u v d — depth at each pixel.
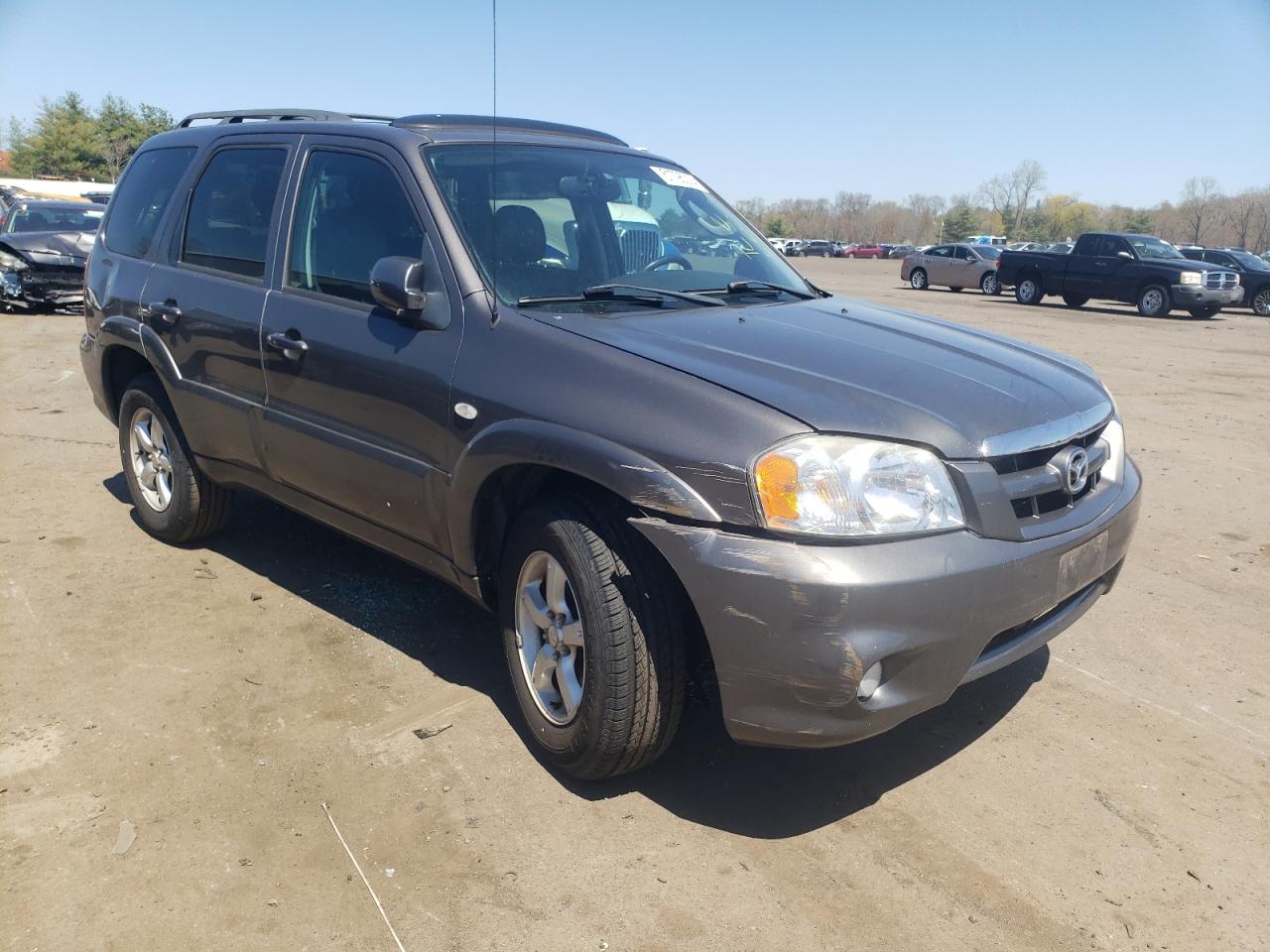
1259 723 3.45
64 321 13.19
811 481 2.45
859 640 2.42
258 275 3.92
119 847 2.65
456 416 3.06
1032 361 3.38
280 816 2.80
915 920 2.48
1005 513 2.64
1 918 2.40
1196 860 2.73
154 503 4.82
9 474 5.96
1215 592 4.61
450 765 3.07
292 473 3.81
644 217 3.86
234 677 3.57
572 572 2.76
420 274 3.18
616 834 2.77
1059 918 2.50
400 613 4.13
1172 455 7.38
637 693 2.70
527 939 2.38
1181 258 22.06
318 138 3.87
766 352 2.90
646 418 2.64
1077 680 3.73
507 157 3.67
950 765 3.16
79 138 63.34
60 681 3.51
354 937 2.38
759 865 2.66
